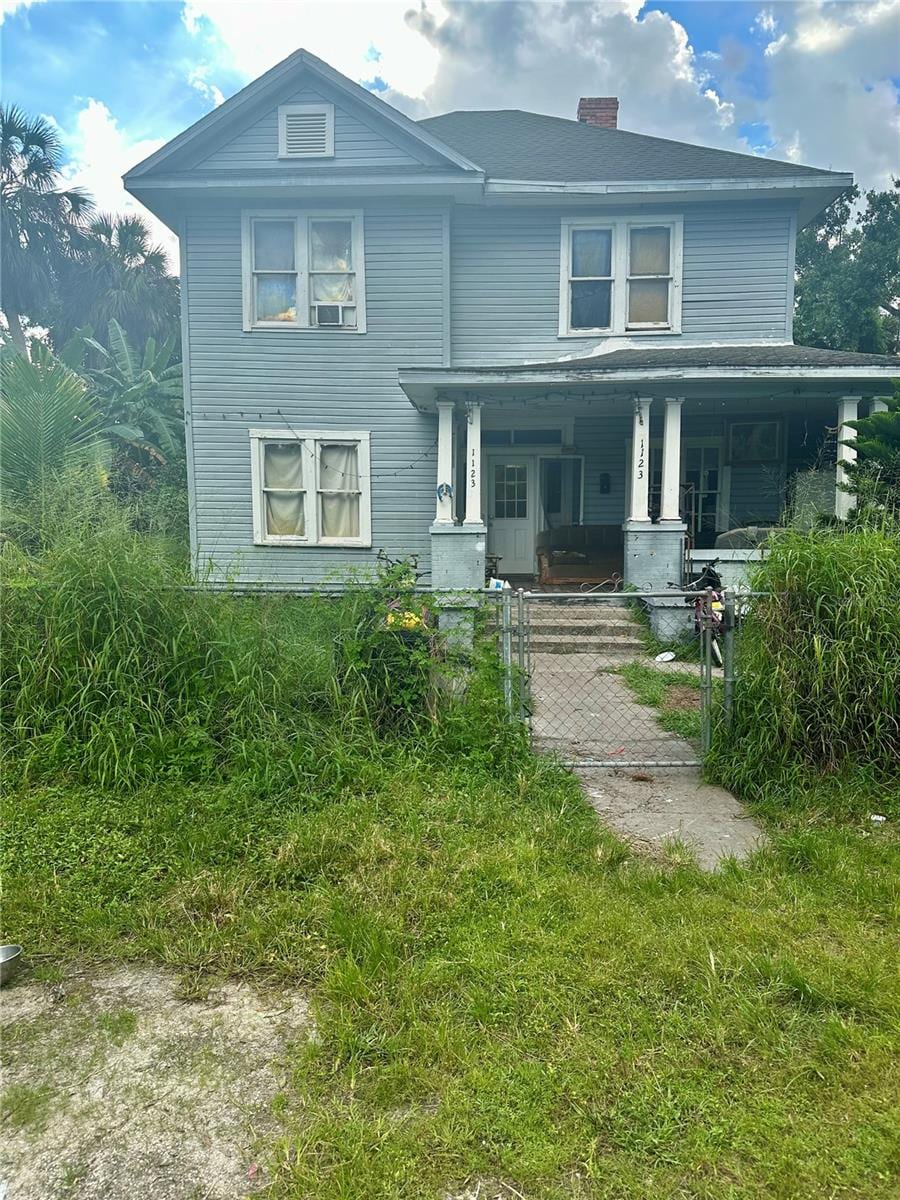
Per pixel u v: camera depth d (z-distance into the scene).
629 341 10.93
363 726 4.41
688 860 3.31
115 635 4.55
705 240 10.77
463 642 4.82
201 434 10.87
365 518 11.05
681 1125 1.87
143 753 4.18
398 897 2.96
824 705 4.14
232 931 2.79
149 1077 2.11
